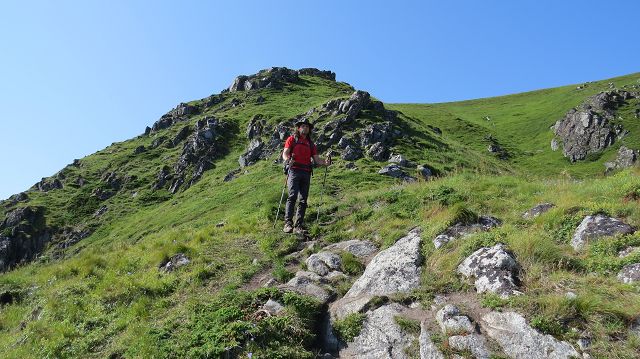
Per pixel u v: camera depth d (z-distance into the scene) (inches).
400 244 400.8
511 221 412.5
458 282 321.4
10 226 2591.0
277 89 3831.2
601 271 299.9
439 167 1759.4
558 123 3801.7
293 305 321.7
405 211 510.3
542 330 249.9
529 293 280.8
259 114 2896.2
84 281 498.9
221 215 1284.4
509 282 294.7
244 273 423.5
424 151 2010.3
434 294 314.7
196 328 309.7
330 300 347.9
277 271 412.2
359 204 603.2
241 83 4035.4
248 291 363.6
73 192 2952.8
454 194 506.9
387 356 273.7
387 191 626.2
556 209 397.1
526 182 577.0
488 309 280.2
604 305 255.3
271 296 335.3
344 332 300.0
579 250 337.4
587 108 3686.0
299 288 361.7
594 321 249.6
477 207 466.0
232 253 487.5
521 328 256.2
